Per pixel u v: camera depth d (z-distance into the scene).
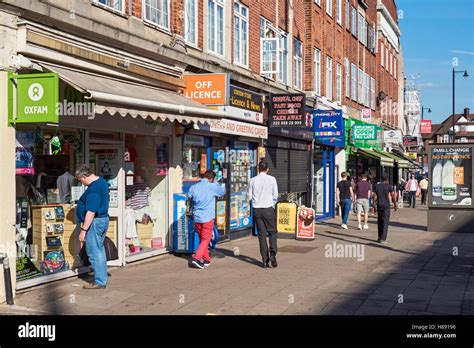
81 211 8.71
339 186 19.41
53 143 9.12
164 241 12.26
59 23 8.70
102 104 8.07
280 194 18.53
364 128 26.62
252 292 8.57
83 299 8.03
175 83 12.19
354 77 30.70
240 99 14.88
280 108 16.67
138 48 10.87
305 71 22.58
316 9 23.58
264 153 17.31
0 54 7.69
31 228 8.72
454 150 18.09
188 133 12.88
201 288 8.83
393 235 17.06
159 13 12.02
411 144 43.09
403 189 41.34
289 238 15.84
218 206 14.45
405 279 9.72
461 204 18.00
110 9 10.15
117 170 10.70
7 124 7.85
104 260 8.74
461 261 11.75
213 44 14.70
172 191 12.32
